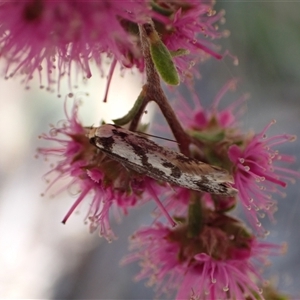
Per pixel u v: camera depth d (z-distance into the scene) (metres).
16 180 0.13
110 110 0.12
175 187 0.07
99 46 0.06
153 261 0.07
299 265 0.10
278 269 0.10
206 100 0.10
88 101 0.11
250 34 0.10
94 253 0.12
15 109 0.13
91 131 0.06
